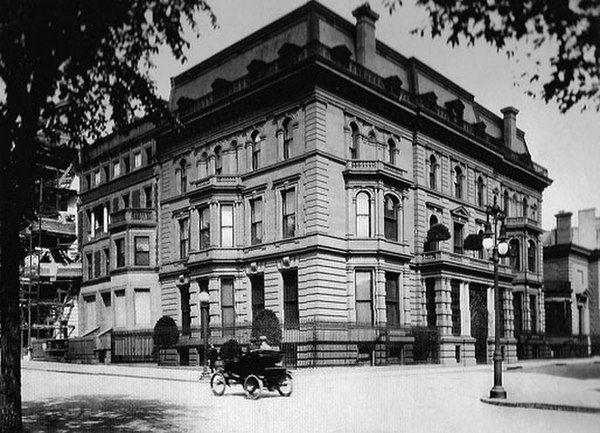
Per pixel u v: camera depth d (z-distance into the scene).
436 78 46.00
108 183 54.03
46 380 29.69
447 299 39.75
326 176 35.69
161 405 18.95
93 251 54.78
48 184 56.41
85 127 15.24
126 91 14.68
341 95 37.00
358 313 36.12
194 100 43.72
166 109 15.73
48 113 13.88
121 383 27.53
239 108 40.38
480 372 31.88
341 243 36.09
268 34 39.78
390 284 38.06
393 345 36.41
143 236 47.81
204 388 24.45
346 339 34.28
